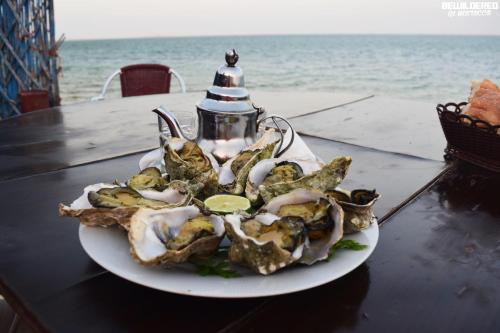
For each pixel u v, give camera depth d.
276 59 25.33
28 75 3.28
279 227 0.63
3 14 3.10
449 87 15.48
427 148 1.41
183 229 0.64
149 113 1.92
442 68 21.05
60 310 0.57
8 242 0.75
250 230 0.63
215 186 0.92
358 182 1.09
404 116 1.90
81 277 0.64
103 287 0.62
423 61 24.27
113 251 0.65
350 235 0.72
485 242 0.79
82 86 14.70
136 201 0.73
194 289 0.56
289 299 0.60
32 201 0.94
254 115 1.07
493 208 0.94
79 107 2.04
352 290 0.62
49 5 3.27
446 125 1.24
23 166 1.18
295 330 0.54
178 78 2.84
